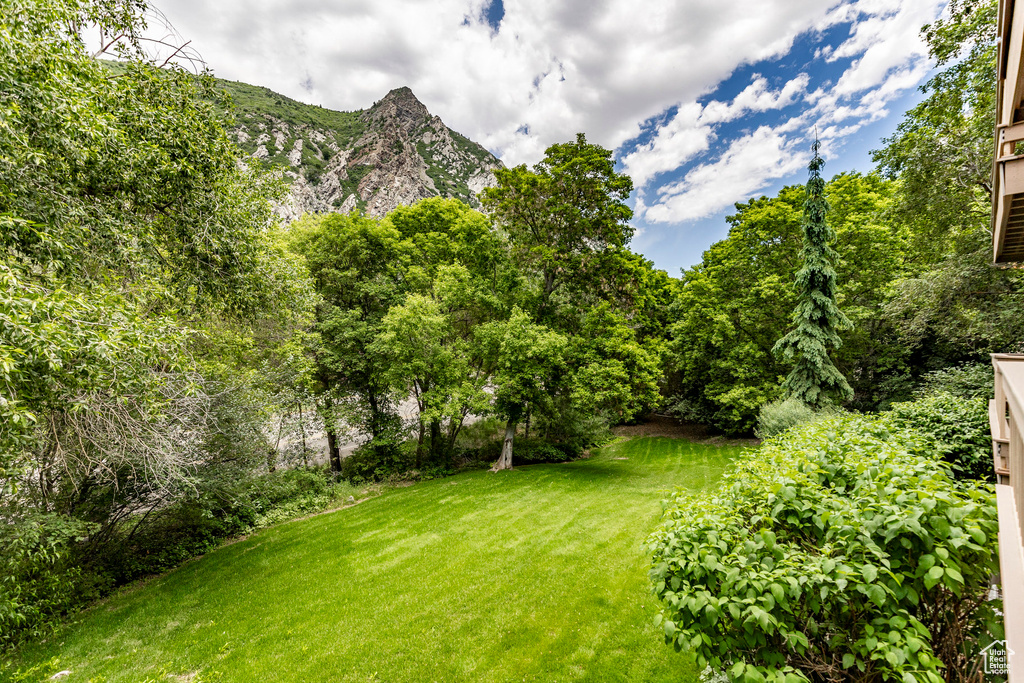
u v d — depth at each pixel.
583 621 5.61
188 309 9.13
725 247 21.44
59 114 5.48
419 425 17.77
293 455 13.33
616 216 15.52
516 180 15.98
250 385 10.79
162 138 7.58
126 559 8.95
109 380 5.54
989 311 10.98
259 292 9.80
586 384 14.36
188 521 10.16
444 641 5.49
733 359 20.34
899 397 16.67
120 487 8.05
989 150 9.64
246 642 5.94
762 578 2.36
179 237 8.52
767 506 3.04
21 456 5.36
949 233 11.42
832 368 14.59
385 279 17.45
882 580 2.28
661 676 4.42
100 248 6.78
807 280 14.80
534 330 14.11
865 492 2.84
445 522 10.45
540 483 13.82
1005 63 3.95
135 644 6.12
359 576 7.79
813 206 14.56
